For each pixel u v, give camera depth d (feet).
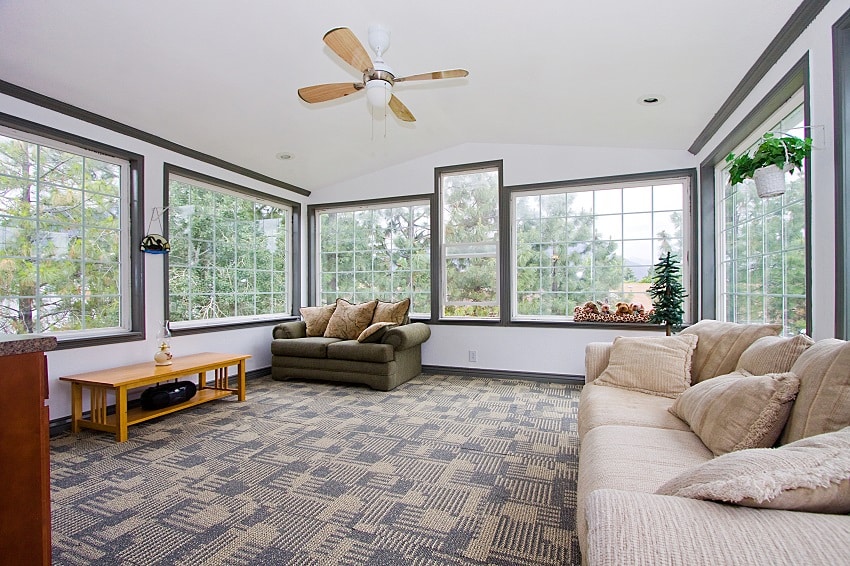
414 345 15.25
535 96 11.28
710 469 2.83
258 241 16.93
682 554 2.12
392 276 17.76
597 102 11.09
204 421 10.68
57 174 10.57
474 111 12.78
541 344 15.20
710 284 12.80
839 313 6.09
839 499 2.35
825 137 6.45
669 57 8.59
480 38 8.84
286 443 9.18
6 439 3.32
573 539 5.66
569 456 8.43
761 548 2.07
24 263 9.95
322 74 10.46
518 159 15.58
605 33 8.06
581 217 15.12
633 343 8.46
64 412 10.19
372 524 6.05
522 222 15.81
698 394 5.95
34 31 7.92
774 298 9.00
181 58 9.25
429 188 16.84
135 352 11.84
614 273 14.71
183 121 11.93
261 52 9.41
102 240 11.48
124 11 7.73
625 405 6.97
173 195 13.51
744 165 7.14
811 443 2.80
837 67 6.10
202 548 5.50
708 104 10.36
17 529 3.36
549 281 15.48
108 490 7.07
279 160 15.52
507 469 7.84
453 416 11.05
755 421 4.57
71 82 9.54
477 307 16.42
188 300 13.94
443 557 5.31
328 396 13.12
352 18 8.46
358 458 8.36
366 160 16.58
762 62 8.07
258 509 6.46
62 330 10.61
